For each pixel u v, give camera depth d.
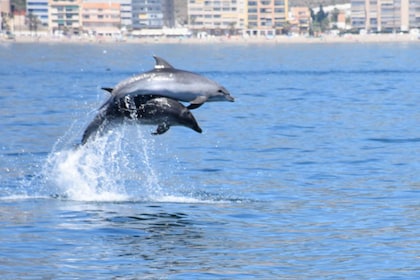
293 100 146.62
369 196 60.78
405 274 41.66
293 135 96.81
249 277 41.34
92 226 51.44
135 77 51.50
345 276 41.53
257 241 48.06
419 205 57.44
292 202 58.88
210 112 124.81
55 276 41.41
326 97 153.50
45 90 176.62
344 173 70.75
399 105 134.75
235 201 59.47
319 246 46.84
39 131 102.31
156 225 51.81
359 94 160.50
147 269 42.50
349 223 52.28
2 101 145.75
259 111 126.00
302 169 72.94
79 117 119.06
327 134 97.44
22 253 45.25
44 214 54.75
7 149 86.56
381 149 84.62
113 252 45.59
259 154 81.88
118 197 60.88
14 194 61.94
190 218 53.88
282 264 43.50
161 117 51.69
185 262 43.78
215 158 79.50
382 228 50.88
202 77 51.19
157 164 76.00
